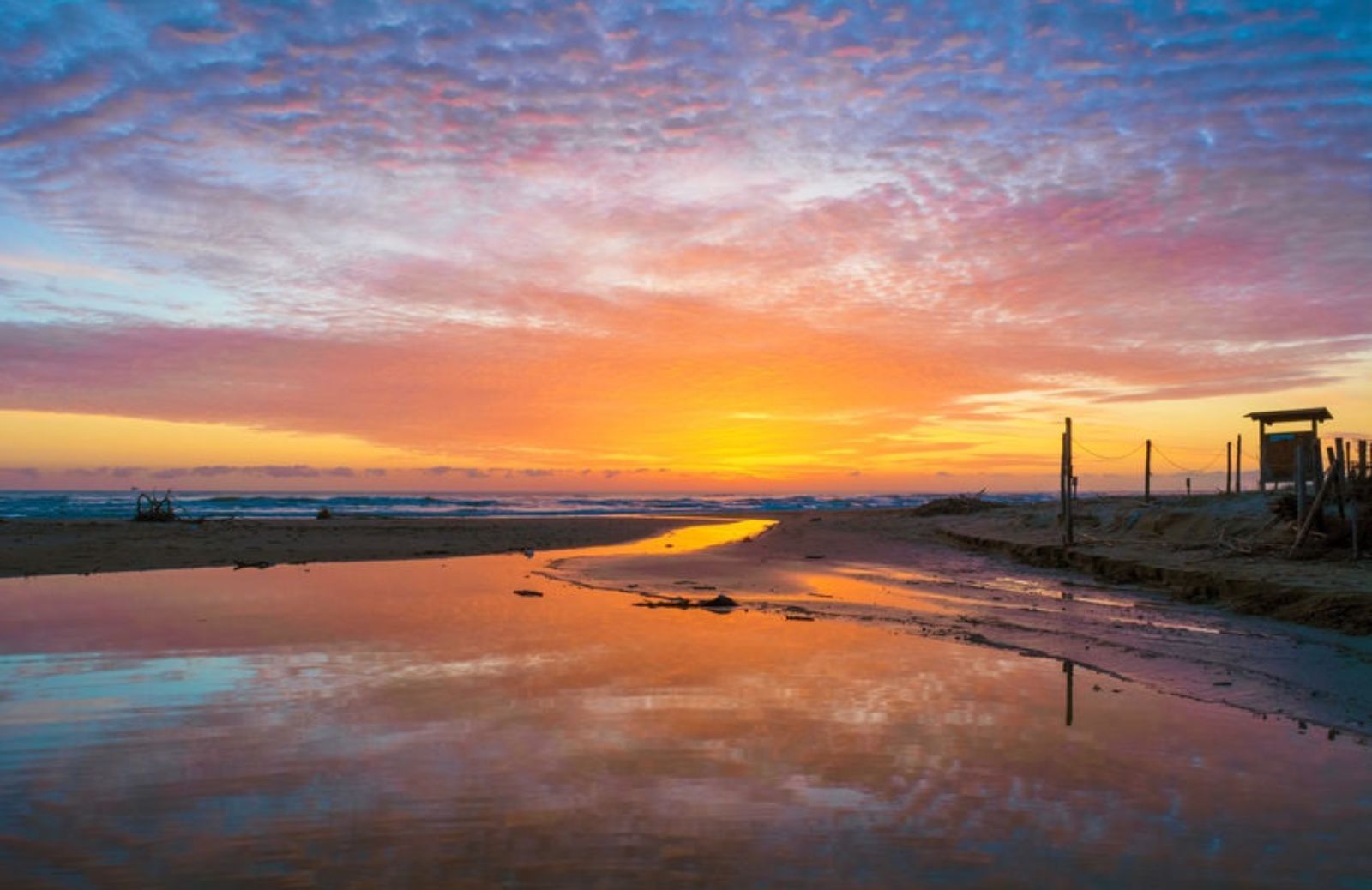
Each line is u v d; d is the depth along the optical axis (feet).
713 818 15.99
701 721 22.48
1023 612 43.98
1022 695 25.96
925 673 28.78
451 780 17.84
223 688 25.45
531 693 25.27
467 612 41.24
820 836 15.21
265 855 14.16
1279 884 13.60
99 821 15.49
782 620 40.57
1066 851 14.71
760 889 13.11
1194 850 14.83
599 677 27.55
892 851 14.60
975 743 20.95
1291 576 46.98
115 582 51.80
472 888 13.08
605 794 17.16
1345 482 61.77
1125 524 81.25
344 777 17.98
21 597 44.73
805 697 25.22
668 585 55.72
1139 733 21.93
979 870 13.91
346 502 232.12
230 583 52.03
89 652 30.35
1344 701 25.59
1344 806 17.01
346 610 41.09
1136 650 33.42
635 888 13.10
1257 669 30.09
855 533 114.32
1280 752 20.49
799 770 18.75
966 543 93.56
